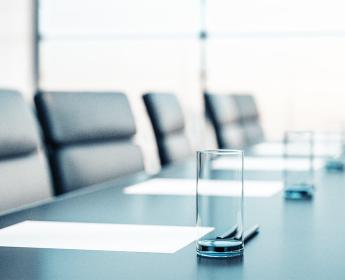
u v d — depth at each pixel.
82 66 5.49
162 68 5.27
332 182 1.50
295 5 4.88
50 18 5.54
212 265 0.70
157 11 5.25
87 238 0.85
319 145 2.58
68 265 0.70
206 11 5.10
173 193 1.30
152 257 0.73
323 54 4.84
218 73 5.11
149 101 2.25
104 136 1.78
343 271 0.67
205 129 4.82
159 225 0.94
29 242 0.82
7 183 1.36
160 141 2.25
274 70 4.96
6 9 5.63
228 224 0.79
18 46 5.61
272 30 4.95
